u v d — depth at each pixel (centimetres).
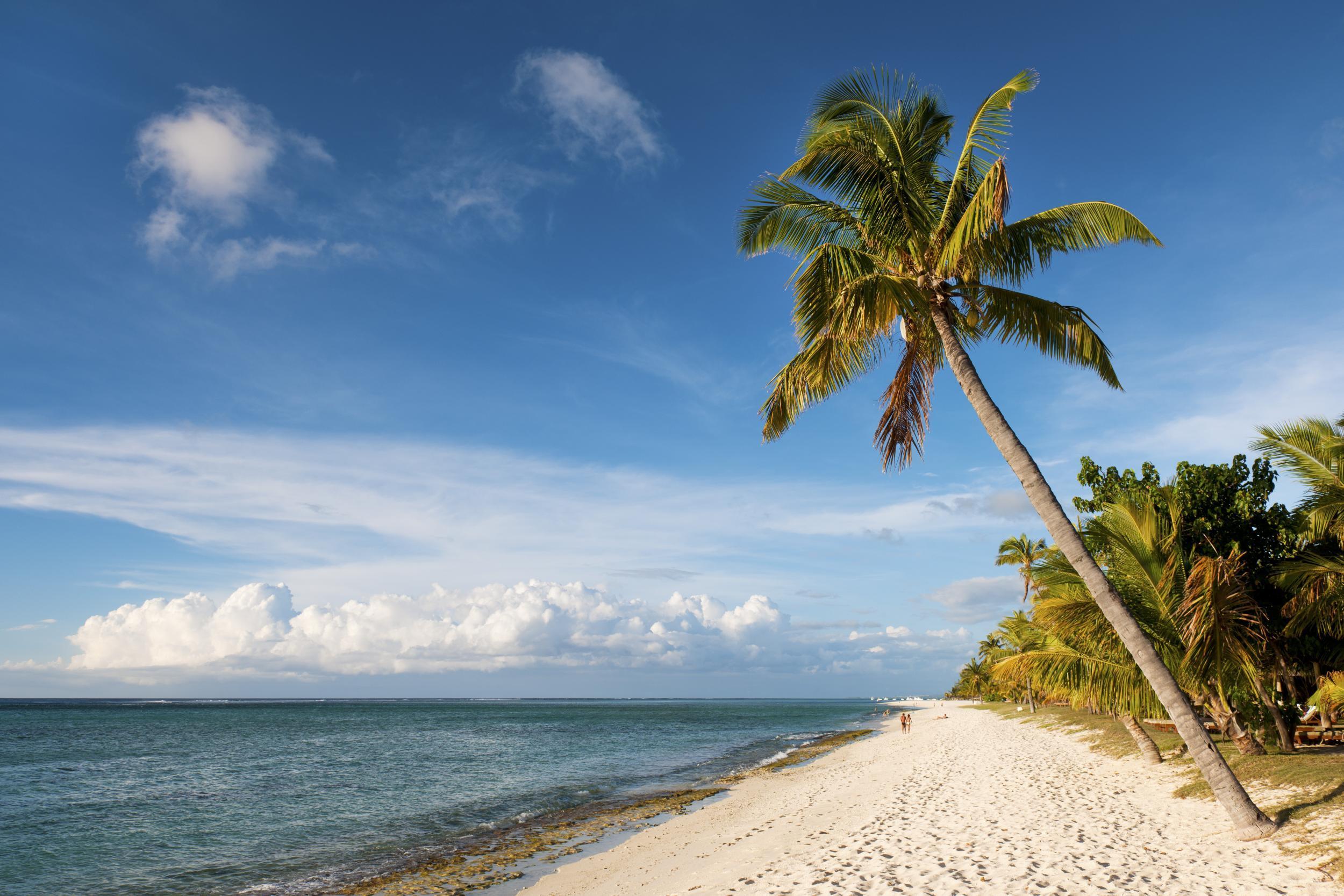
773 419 1283
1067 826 1205
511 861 1633
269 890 1532
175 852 1962
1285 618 1616
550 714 13762
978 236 1050
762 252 1337
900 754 3388
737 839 1532
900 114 1227
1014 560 4559
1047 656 1475
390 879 1559
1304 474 1443
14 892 1608
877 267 1226
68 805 2808
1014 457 1077
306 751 5247
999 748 2941
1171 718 1015
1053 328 1170
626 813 2216
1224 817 1112
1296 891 756
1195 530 1781
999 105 1116
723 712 15925
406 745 5772
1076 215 1137
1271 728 1636
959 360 1133
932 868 1002
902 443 1272
